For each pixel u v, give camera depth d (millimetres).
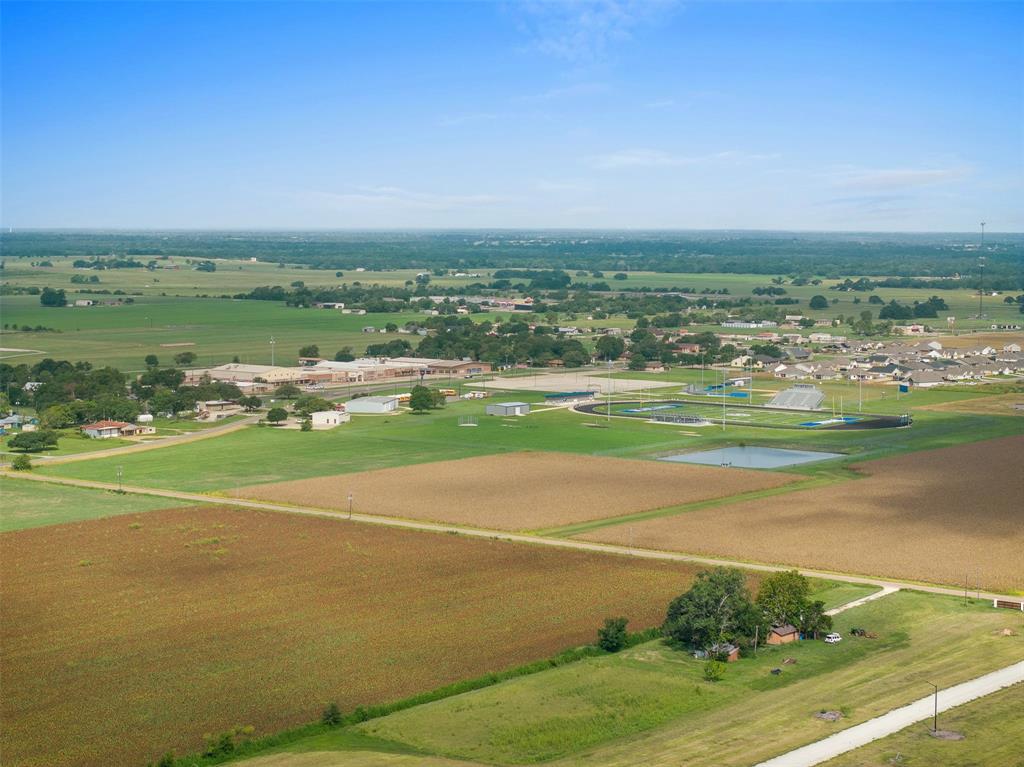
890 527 146750
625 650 102438
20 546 137125
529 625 108562
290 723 86500
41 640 104188
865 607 114562
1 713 88250
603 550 136375
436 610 112938
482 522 150875
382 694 91938
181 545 137625
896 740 83000
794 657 100625
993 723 85812
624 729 85562
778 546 138000
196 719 87125
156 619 109938
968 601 116250
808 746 82062
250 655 100375
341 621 109438
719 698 91312
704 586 103938
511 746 82625
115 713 88250
